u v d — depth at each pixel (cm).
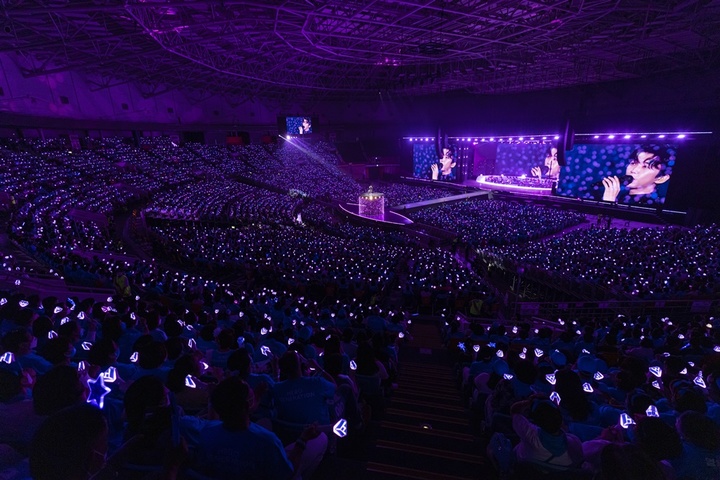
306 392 363
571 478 330
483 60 4444
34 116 3800
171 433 233
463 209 4409
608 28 2844
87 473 200
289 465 254
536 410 341
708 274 1853
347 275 1972
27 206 2659
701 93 3956
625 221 4056
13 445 307
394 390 786
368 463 449
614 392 577
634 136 3975
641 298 1620
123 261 1964
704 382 526
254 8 2766
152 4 2023
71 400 267
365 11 2570
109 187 3766
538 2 2233
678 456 305
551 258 2350
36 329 561
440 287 1845
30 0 2186
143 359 448
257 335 859
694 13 2209
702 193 3534
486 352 682
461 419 616
